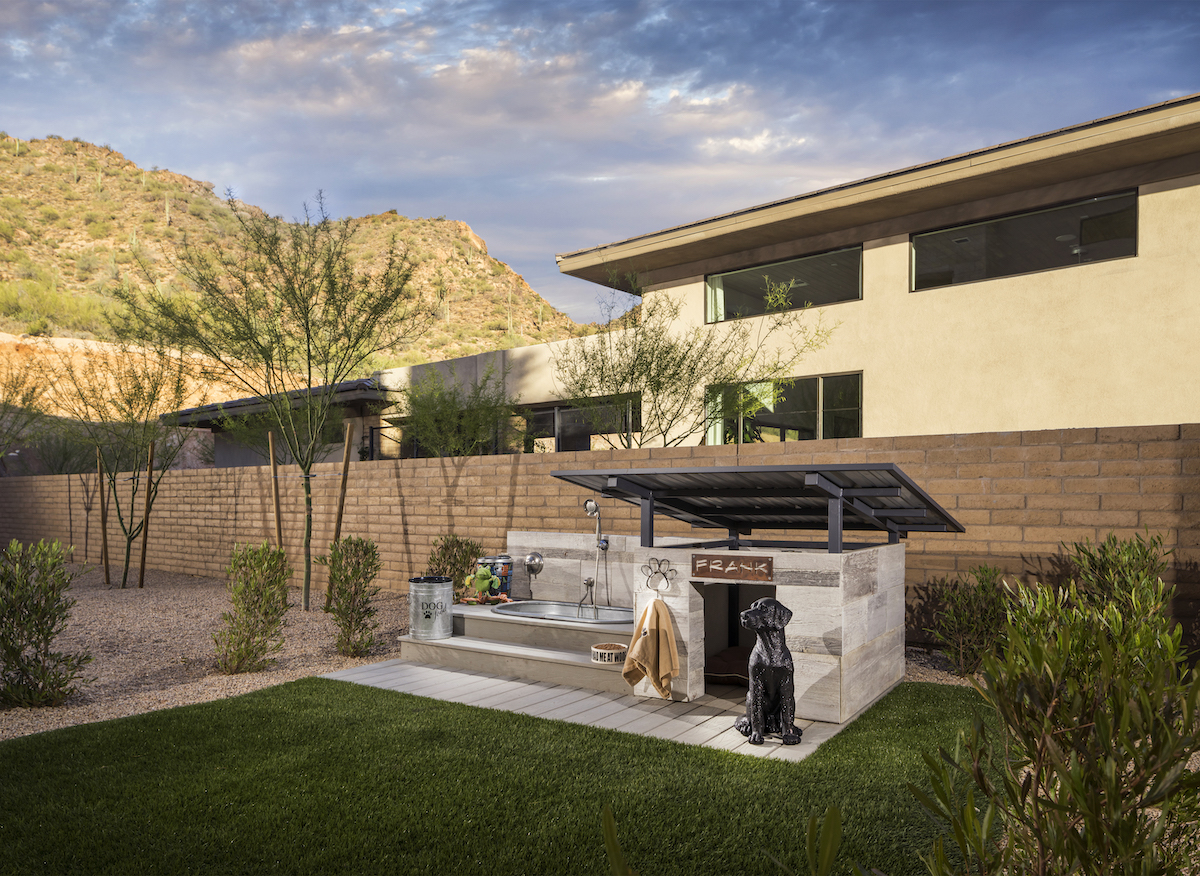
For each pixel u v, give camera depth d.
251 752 5.24
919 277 14.63
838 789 4.54
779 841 3.86
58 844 3.89
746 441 16.34
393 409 22.09
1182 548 7.18
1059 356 12.95
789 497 6.68
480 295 105.06
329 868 3.63
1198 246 11.80
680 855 3.72
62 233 95.62
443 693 6.98
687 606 6.68
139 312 12.78
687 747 5.37
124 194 111.31
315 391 16.56
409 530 13.28
